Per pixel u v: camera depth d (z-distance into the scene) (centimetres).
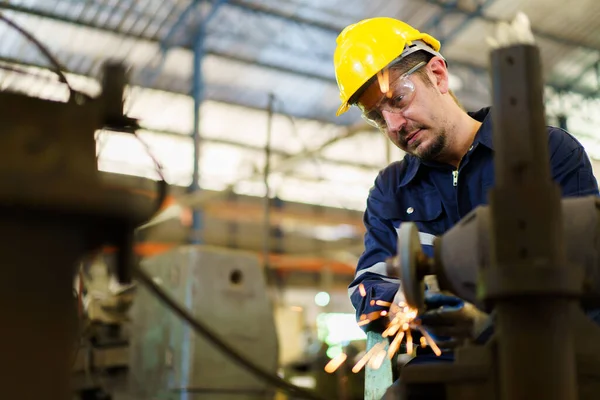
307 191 1135
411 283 94
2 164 74
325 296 966
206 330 121
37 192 75
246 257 210
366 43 169
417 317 123
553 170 156
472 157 165
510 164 83
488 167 164
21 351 76
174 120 1049
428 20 958
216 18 922
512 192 82
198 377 192
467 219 97
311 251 979
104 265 210
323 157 1130
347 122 1113
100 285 208
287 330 777
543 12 948
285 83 1052
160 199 108
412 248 96
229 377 197
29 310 77
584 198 98
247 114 1084
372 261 174
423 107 165
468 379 87
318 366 465
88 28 855
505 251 81
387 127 171
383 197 181
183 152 1055
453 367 88
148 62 941
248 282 209
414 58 167
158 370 197
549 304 80
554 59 1041
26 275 77
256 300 209
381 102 169
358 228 992
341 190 1154
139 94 979
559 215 82
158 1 859
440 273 99
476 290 94
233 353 123
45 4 805
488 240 90
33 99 77
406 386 92
